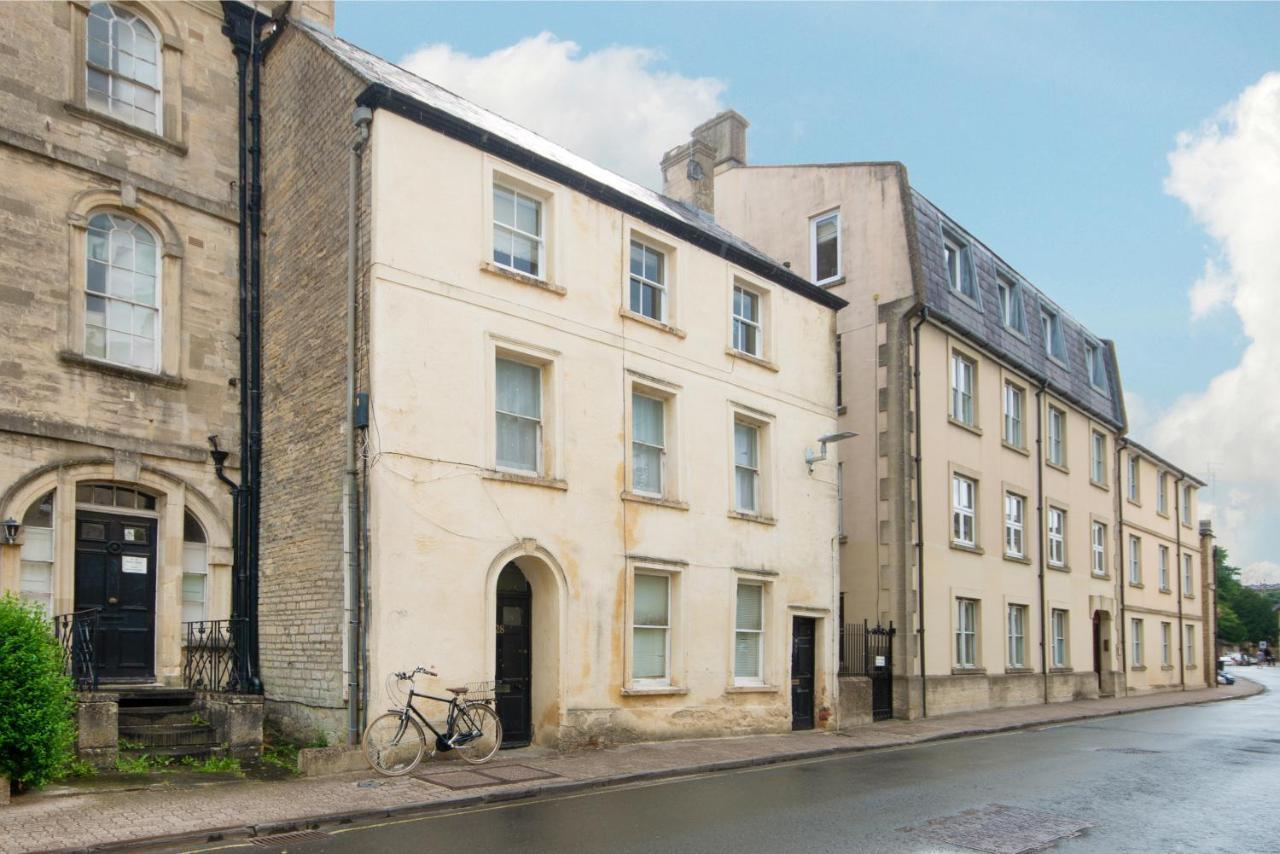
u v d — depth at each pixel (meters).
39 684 9.35
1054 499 27.61
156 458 13.60
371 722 11.30
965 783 11.83
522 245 14.22
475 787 10.52
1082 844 8.52
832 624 18.48
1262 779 12.38
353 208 12.63
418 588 11.99
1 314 12.30
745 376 17.31
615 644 14.26
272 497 14.06
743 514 16.77
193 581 13.98
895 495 21.11
